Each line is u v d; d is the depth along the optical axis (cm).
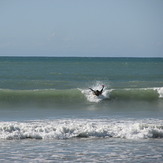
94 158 3362
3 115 5797
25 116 5688
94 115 5881
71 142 4041
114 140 4178
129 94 8538
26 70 17788
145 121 5234
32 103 7456
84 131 4366
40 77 13638
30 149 3678
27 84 10688
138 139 4253
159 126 4603
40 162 3209
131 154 3519
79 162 3228
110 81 12431
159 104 7575
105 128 4506
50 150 3650
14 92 8275
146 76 15125
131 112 6325
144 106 7262
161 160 3316
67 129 4412
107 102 7862
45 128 4391
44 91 8381
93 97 8162
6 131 4294
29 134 4238
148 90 8744
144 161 3275
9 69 18438
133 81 12262
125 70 19275
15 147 3753
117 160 3303
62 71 17462
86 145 3897
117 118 5538
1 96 7975
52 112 6244
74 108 6875
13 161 3228
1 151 3572
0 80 11681
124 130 4469
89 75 15112
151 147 3828
